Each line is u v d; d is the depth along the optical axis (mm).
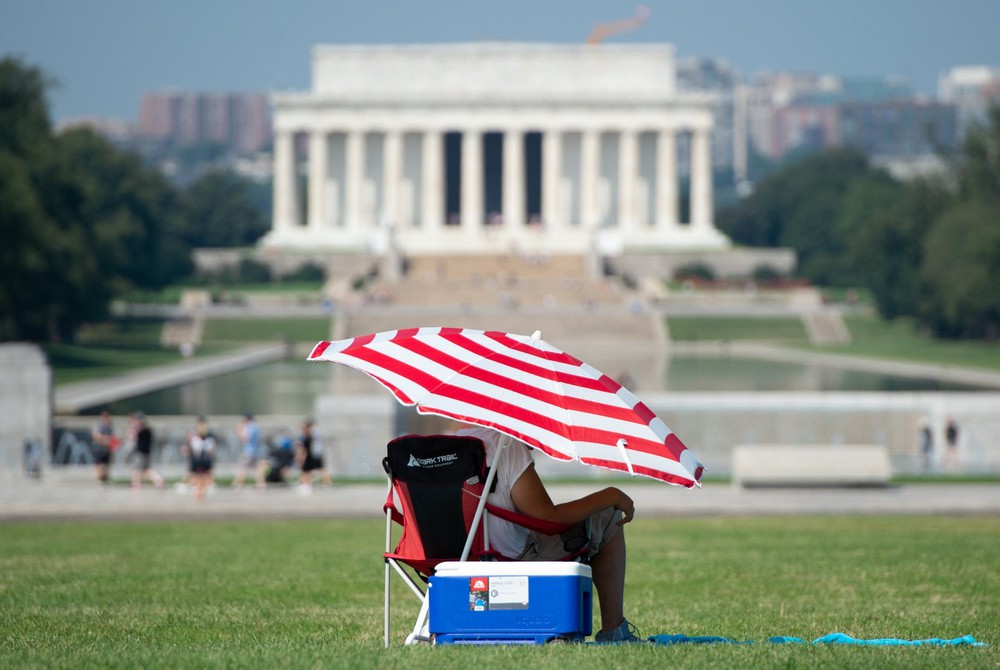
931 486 86562
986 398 113562
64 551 49531
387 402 102375
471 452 22203
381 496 78875
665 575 40938
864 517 66375
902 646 23234
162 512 67062
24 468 101000
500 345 23172
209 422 115312
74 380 161375
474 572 21625
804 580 39000
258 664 20922
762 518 66312
